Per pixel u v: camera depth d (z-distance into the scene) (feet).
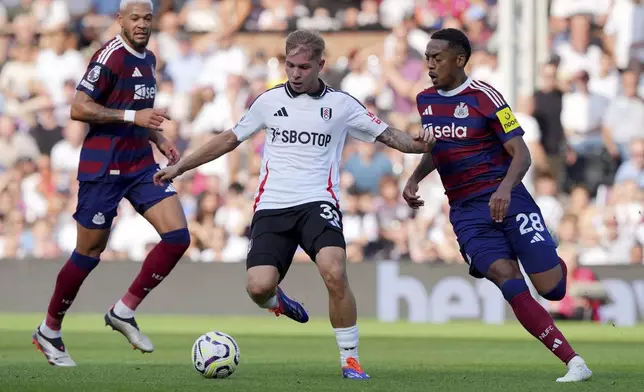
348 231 185.37
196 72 205.98
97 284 176.55
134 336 90.79
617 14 202.28
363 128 75.41
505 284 75.46
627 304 168.25
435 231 184.34
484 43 202.59
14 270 179.52
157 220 89.25
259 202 75.72
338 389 65.51
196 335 138.21
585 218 183.52
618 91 195.31
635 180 185.68
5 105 208.33
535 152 188.44
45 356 95.35
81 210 89.15
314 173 74.69
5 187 198.08
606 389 66.85
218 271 177.17
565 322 169.58
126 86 87.30
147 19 86.74
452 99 77.97
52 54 211.20
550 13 205.36
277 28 210.38
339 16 210.79
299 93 74.95
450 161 78.48
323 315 172.86
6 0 220.23
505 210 73.26
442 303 170.60
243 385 67.77
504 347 120.98
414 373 80.89
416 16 205.77
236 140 75.87
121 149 88.43
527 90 192.24
